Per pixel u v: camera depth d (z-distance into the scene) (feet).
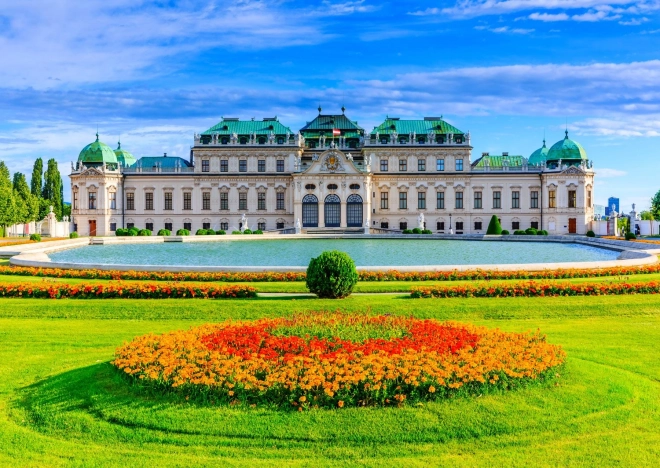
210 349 68.74
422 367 62.03
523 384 64.85
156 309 113.09
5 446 53.93
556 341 91.66
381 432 54.80
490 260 218.59
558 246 306.55
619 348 86.99
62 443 54.34
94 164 486.38
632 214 467.11
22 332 97.30
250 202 493.36
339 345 69.15
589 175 481.05
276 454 51.90
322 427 55.57
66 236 466.70
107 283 131.75
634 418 58.80
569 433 55.47
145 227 497.05
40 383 70.28
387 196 491.72
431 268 157.89
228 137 495.00
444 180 489.26
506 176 488.44
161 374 63.87
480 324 104.83
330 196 472.03
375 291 133.90
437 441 53.88
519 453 51.90
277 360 64.49
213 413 58.39
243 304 115.44
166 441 54.24
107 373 70.54
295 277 148.36
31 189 608.60
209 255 241.55
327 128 526.16
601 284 129.39
